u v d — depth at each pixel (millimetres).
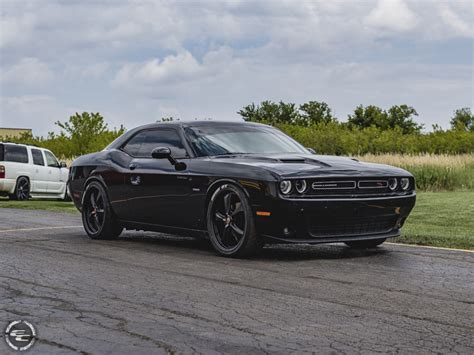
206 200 7160
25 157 19891
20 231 9461
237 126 8117
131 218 8164
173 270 6133
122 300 4852
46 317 4352
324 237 6711
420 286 5375
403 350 3633
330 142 35469
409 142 35906
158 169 7742
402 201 7051
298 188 6594
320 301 4820
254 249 6840
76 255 7066
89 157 8820
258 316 4371
